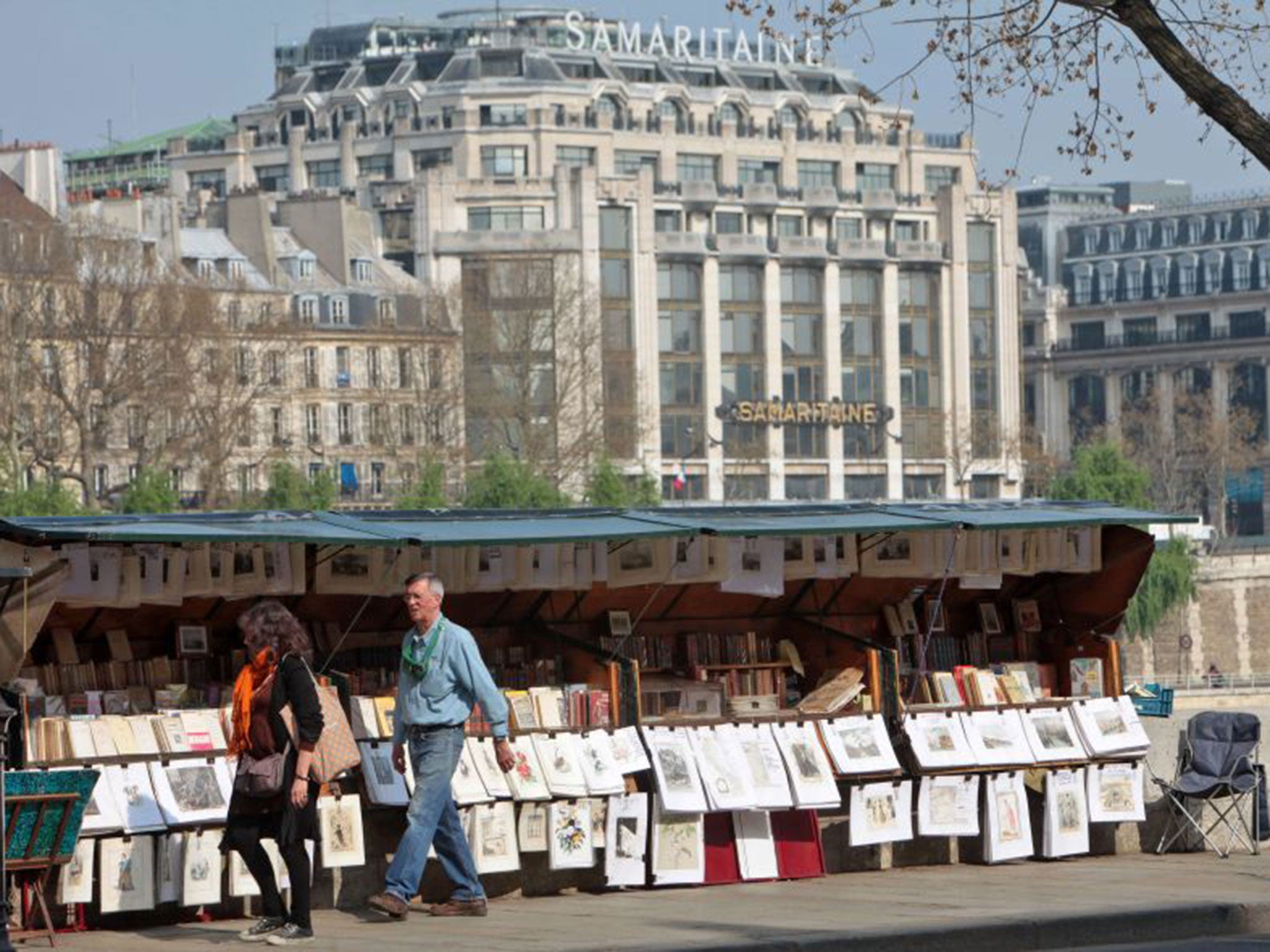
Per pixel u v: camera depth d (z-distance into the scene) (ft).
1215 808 80.33
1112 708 79.56
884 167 602.03
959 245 589.32
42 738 62.69
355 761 60.39
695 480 558.15
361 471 482.28
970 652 83.30
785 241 567.59
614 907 66.74
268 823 59.47
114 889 62.39
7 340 386.32
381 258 524.93
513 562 72.18
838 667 78.95
